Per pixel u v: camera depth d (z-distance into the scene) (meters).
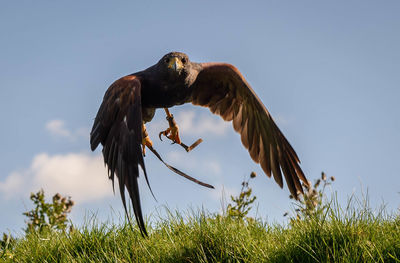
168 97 10.86
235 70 11.13
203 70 11.30
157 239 10.52
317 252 9.24
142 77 10.73
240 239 9.92
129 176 8.70
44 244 11.00
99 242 10.52
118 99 9.37
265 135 11.36
